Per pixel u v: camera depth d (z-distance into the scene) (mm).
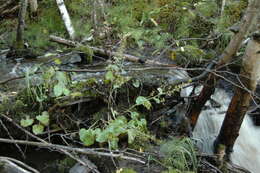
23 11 4355
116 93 3338
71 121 3150
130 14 5547
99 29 4852
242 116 3189
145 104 2824
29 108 2979
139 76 3615
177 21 5340
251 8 2746
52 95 3012
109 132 2332
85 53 4145
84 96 3158
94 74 3789
